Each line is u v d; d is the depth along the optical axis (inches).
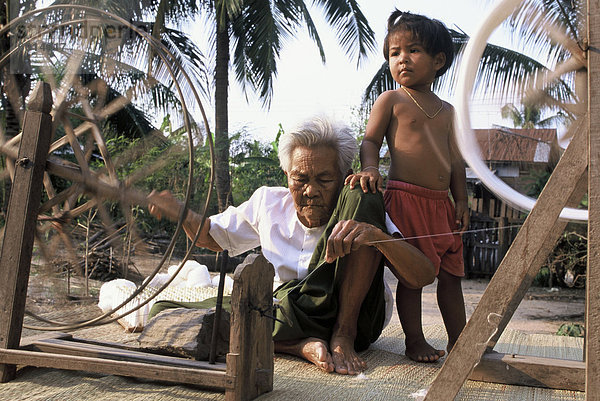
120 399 67.0
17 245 75.0
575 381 76.0
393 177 93.9
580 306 330.3
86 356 74.5
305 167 89.2
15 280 74.5
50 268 83.5
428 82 93.8
